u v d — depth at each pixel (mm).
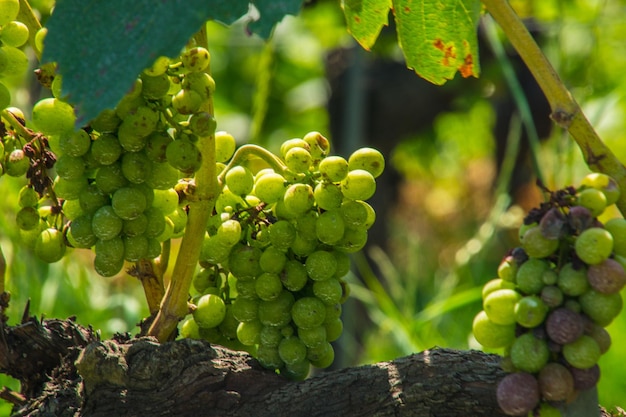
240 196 979
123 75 869
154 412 952
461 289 1925
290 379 983
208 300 979
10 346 988
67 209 975
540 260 899
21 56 969
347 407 948
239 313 972
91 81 872
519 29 929
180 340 962
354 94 2135
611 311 890
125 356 953
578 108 923
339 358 1771
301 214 950
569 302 894
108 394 952
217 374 958
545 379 892
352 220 947
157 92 926
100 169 944
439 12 1015
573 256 894
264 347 973
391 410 943
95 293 1665
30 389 996
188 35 868
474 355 953
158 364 953
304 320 961
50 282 1458
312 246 959
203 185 961
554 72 924
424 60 1031
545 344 894
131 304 1574
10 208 1463
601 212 896
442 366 945
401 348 1592
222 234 959
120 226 948
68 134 938
